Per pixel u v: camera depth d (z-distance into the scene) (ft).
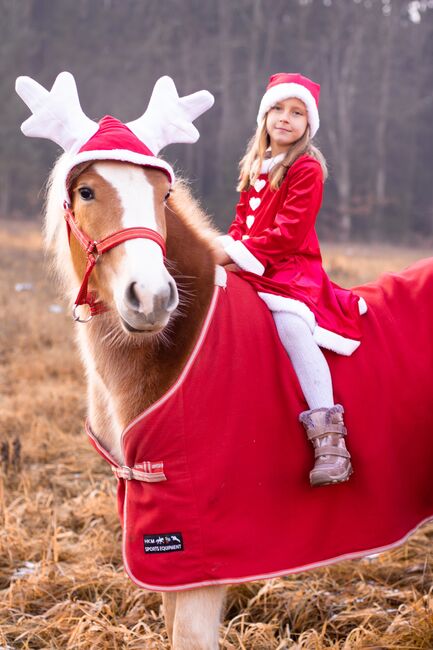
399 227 128.57
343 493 8.50
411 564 12.48
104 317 8.21
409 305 9.36
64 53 130.72
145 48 131.03
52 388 22.62
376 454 8.57
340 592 11.76
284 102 9.24
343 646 10.03
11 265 50.21
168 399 7.95
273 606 11.29
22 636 10.23
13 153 114.62
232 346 8.16
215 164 130.52
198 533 7.89
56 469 17.04
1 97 116.78
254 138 9.61
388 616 10.80
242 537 7.97
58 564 12.30
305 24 134.62
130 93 125.39
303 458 8.32
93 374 8.77
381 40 134.62
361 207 127.13
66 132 7.99
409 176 135.85
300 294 8.70
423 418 8.91
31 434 18.53
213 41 134.00
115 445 8.84
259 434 8.08
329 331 8.63
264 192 9.29
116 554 12.90
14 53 122.62
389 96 137.90
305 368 8.38
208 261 8.39
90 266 7.73
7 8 129.18
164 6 135.54
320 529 8.38
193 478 7.89
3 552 12.78
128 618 10.86
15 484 15.85
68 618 10.63
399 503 8.80
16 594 11.48
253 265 8.71
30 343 28.55
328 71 138.72
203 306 8.20
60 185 8.26
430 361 9.04
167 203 8.48
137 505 8.13
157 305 7.09
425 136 143.74
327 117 132.46
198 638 7.95
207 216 9.05
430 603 10.59
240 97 131.85
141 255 7.29
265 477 8.11
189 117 8.45
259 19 132.67
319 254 9.23
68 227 8.16
